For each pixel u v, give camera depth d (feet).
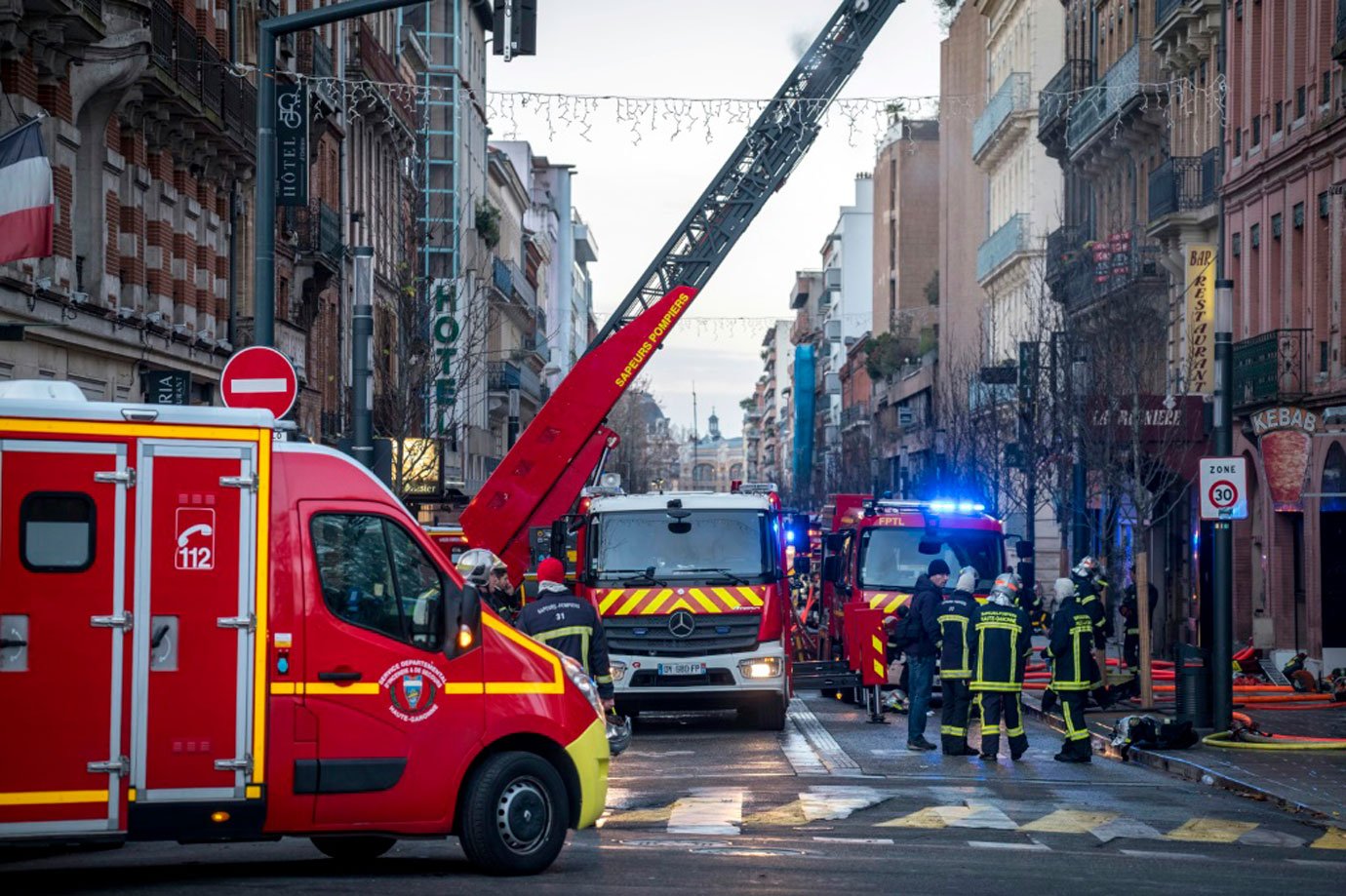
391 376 192.65
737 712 89.35
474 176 273.75
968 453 201.46
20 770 38.01
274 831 40.01
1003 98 241.14
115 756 38.60
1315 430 105.60
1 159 64.03
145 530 38.86
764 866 44.11
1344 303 118.11
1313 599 120.06
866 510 105.29
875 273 398.21
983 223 271.28
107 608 38.52
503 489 87.71
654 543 85.87
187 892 38.63
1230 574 79.25
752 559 85.81
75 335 92.89
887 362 324.39
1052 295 176.86
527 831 42.09
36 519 38.22
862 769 68.59
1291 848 51.34
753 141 111.96
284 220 146.61
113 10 94.58
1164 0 157.28
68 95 90.84
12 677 38.01
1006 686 72.69
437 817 41.37
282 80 135.85
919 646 76.38
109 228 99.91
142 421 38.86
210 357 120.37
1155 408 131.85
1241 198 139.64
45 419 38.22
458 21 252.62
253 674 39.63
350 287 177.88
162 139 108.78
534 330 353.31
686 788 61.93
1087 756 73.36
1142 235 163.84
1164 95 164.55
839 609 108.88
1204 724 79.41
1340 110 117.08
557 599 61.26
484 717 41.86
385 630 41.09
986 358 214.28
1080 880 43.24
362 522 40.98
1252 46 137.08
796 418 435.53
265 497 39.88
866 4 111.14
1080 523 141.79
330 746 40.37
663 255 111.86
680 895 39.27
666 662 84.28
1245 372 129.49
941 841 50.06
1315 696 99.30
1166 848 50.39
